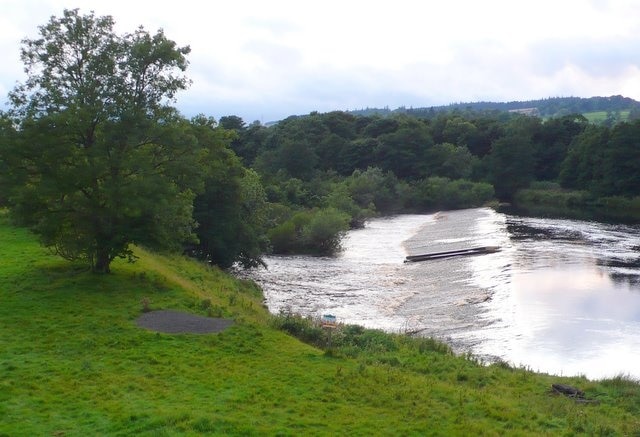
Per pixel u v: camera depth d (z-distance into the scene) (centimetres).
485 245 5844
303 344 2278
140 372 1822
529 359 2670
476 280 4350
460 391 1831
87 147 2700
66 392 1636
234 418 1482
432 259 5434
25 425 1416
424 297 4003
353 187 9925
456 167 11725
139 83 2769
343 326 2739
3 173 2617
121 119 2616
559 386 2011
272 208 6481
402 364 2178
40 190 2553
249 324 2392
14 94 2628
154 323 2319
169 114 2809
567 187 11112
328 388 1747
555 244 5881
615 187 9944
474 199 10569
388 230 7925
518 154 11462
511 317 3350
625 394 2023
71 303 2486
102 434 1382
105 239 2812
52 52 2619
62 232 2775
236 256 4825
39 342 2050
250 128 14300
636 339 2950
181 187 3023
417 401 1697
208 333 2239
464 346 2855
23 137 2556
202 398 1627
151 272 3117
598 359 2675
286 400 1639
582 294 3856
